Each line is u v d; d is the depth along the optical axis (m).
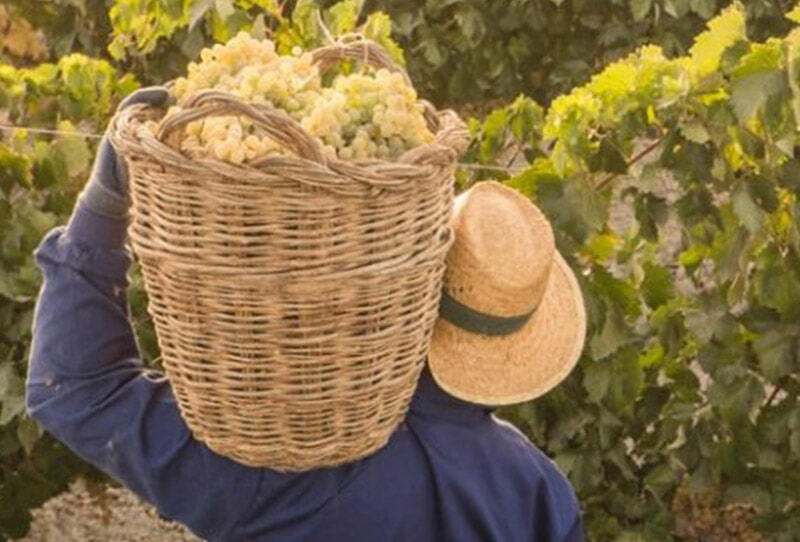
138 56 11.22
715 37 6.84
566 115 6.83
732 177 6.96
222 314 3.37
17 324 7.32
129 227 3.46
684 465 7.46
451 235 3.62
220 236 3.29
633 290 7.05
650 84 6.86
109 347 3.67
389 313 3.45
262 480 3.63
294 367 3.42
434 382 3.86
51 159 7.37
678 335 7.34
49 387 3.69
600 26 12.24
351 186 3.27
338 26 8.59
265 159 3.22
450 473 3.78
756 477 7.48
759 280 7.16
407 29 12.04
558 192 6.88
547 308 4.01
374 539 3.72
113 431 3.67
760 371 7.45
